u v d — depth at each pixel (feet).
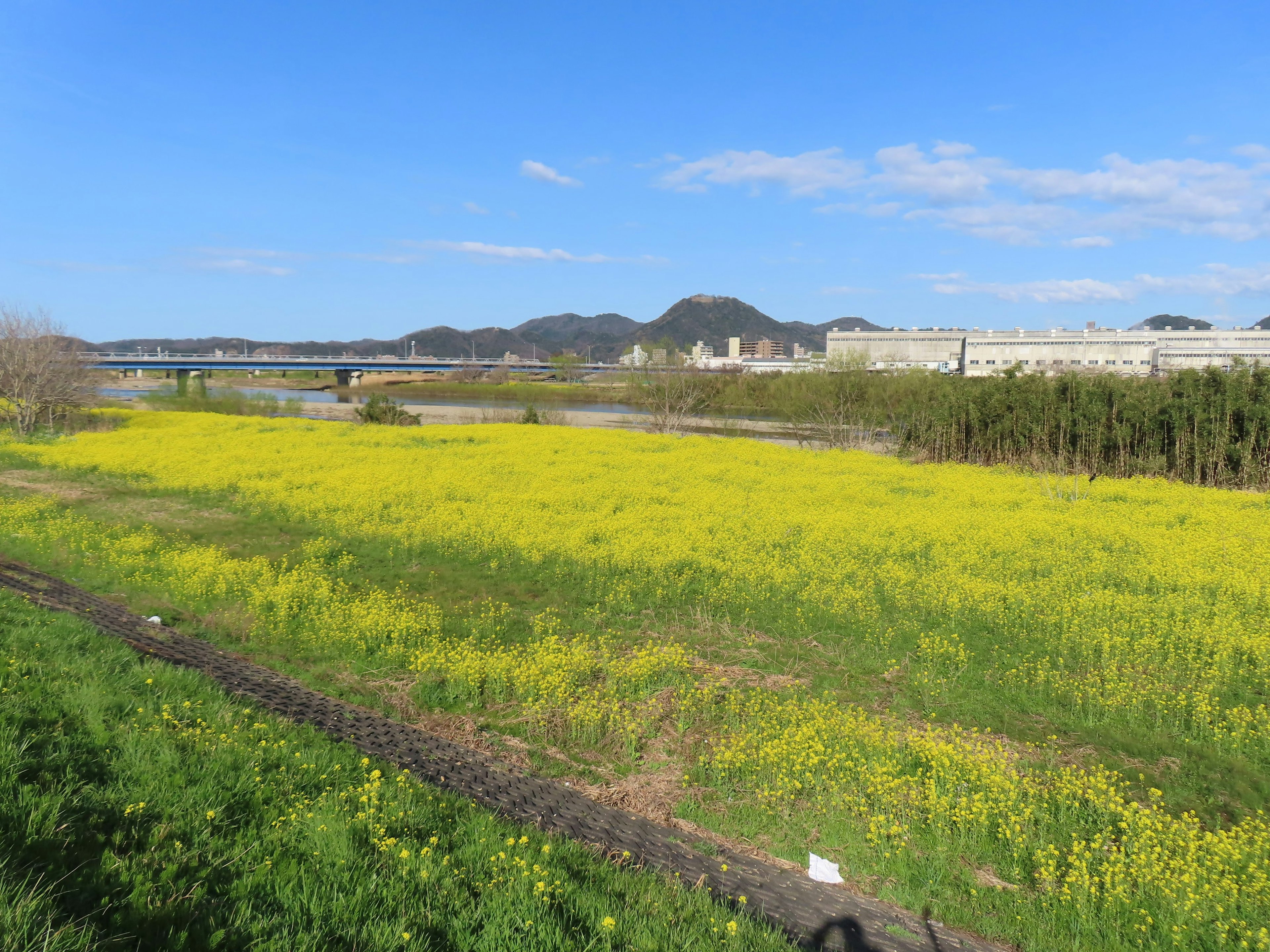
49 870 14.15
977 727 33.17
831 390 155.33
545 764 29.22
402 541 61.57
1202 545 60.64
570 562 56.65
